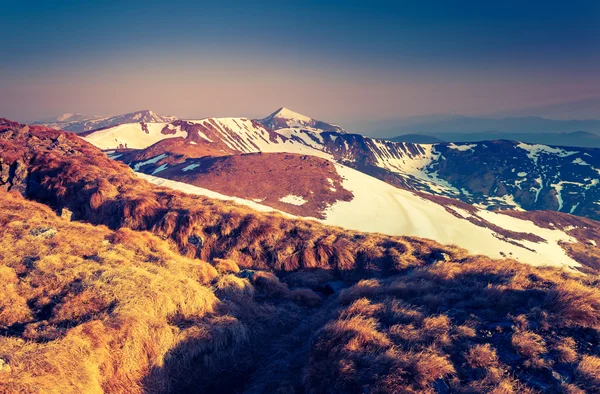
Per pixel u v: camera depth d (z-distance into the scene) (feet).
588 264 318.45
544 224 406.82
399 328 26.09
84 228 47.47
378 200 341.21
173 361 26.99
